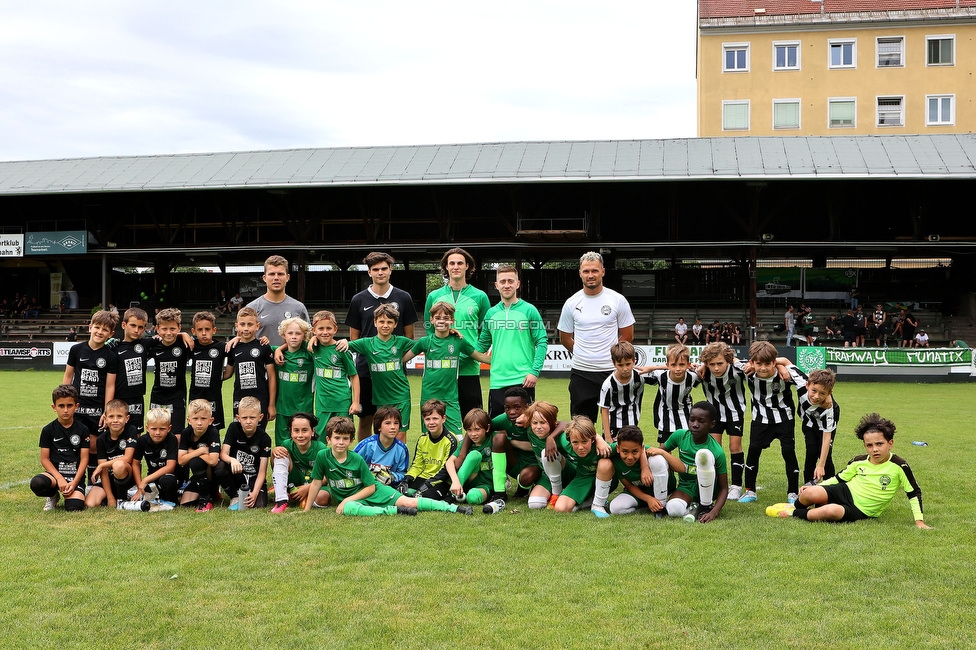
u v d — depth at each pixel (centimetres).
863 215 2959
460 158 2820
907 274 3033
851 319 2648
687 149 2748
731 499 672
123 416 646
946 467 817
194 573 450
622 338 725
